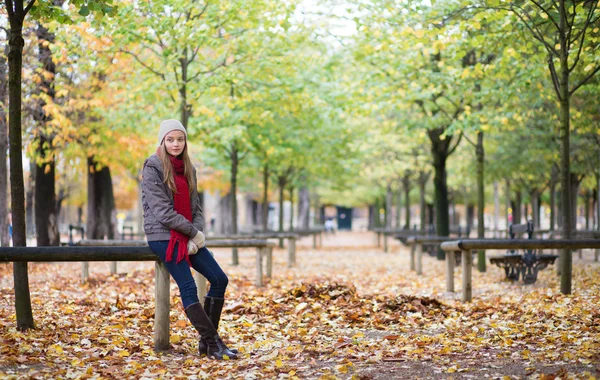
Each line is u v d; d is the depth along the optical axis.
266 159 23.73
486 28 12.23
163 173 5.73
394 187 42.38
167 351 6.23
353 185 39.44
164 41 14.39
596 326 7.35
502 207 73.75
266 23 13.90
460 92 15.32
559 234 19.94
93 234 20.78
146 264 16.98
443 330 7.71
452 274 11.88
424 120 18.25
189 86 14.38
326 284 10.22
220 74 14.46
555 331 7.21
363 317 8.46
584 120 15.06
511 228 13.78
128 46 14.63
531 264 12.71
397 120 21.83
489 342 6.74
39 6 7.21
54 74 16.16
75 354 5.97
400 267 19.25
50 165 17.47
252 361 5.89
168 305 6.28
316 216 66.31
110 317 8.07
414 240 16.64
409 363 5.88
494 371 5.43
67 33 13.58
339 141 24.47
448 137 21.88
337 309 8.95
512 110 15.73
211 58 16.94
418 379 5.23
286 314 8.76
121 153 18.72
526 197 47.03
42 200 17.53
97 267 15.84
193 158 31.22
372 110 15.91
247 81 15.77
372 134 25.61
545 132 20.45
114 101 16.92
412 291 12.40
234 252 18.91
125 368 5.47
